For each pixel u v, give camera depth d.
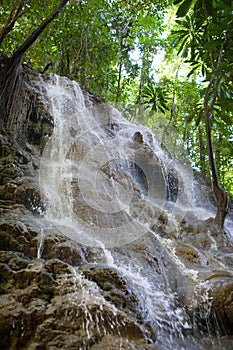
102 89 11.41
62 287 3.07
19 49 6.27
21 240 3.68
